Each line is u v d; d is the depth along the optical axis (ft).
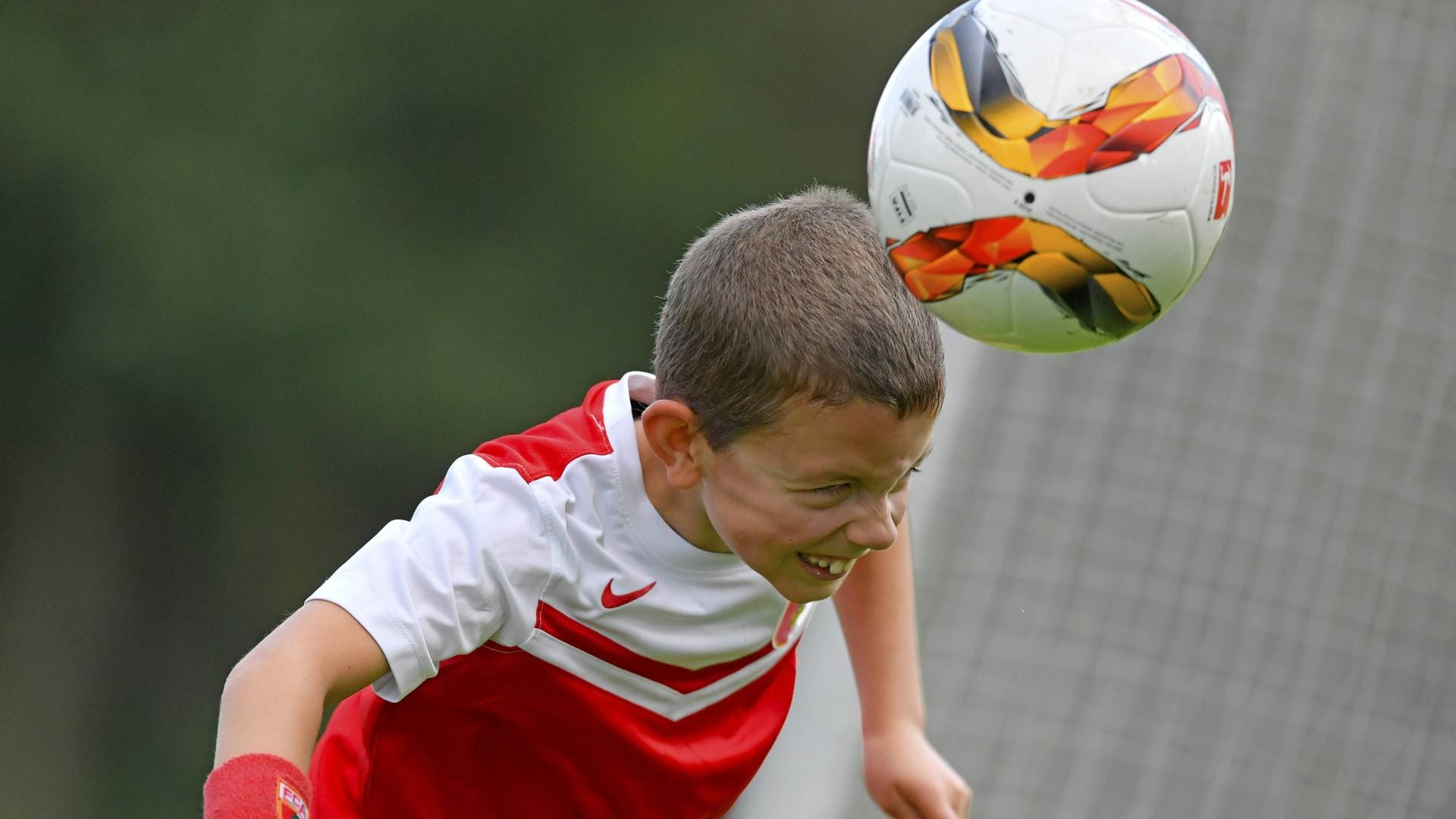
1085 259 28.63
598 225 258.98
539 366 250.98
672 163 262.26
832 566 34.60
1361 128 67.92
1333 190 66.80
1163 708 59.11
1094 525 60.85
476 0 257.96
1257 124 68.08
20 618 235.81
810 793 48.83
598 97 262.06
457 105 257.75
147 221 244.83
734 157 263.29
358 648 33.04
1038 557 60.44
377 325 247.50
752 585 38.04
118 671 237.66
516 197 257.14
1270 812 57.26
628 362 255.70
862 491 33.65
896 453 33.17
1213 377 63.62
